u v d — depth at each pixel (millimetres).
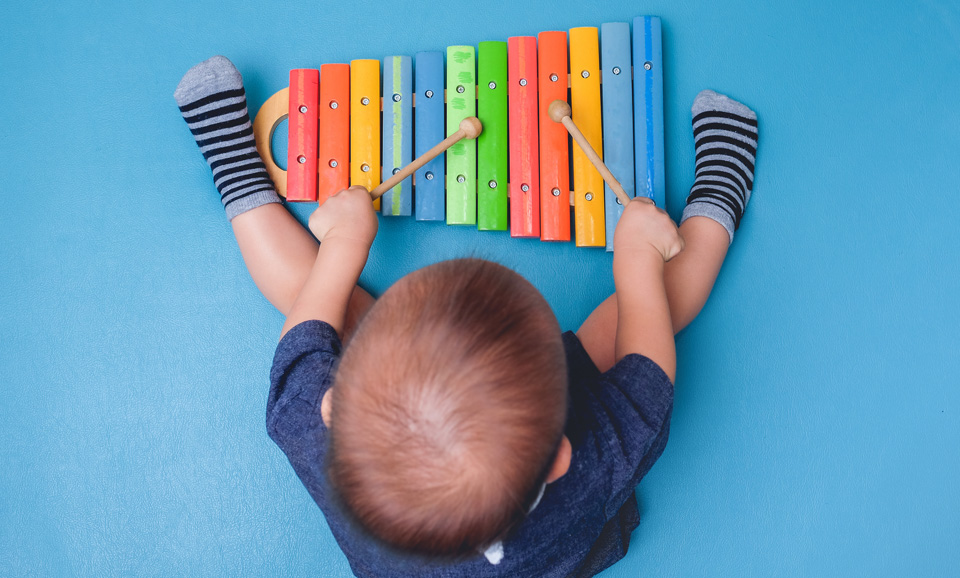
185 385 1517
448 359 598
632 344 1051
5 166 1549
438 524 611
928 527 1502
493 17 1565
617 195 1312
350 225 1182
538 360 631
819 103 1559
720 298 1523
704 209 1415
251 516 1497
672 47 1562
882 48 1558
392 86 1439
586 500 864
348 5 1571
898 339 1530
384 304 656
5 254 1535
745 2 1567
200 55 1569
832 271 1537
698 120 1504
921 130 1564
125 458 1503
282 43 1565
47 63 1566
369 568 880
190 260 1540
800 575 1491
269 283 1397
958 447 1515
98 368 1517
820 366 1522
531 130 1427
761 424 1509
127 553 1488
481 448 595
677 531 1490
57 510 1491
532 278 1520
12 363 1516
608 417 898
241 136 1435
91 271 1534
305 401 936
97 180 1551
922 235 1550
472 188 1435
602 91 1449
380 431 600
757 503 1498
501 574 862
